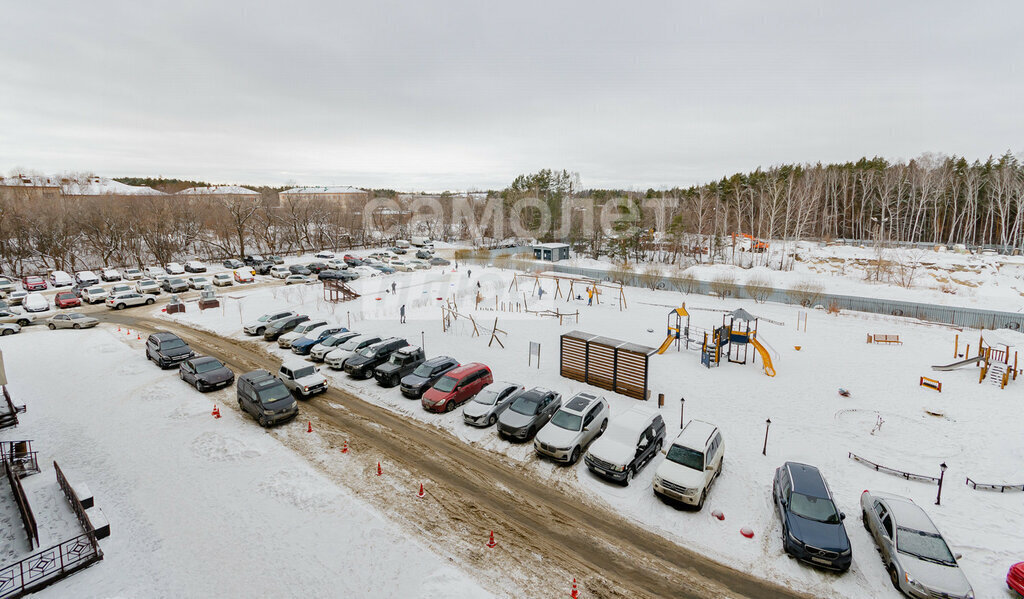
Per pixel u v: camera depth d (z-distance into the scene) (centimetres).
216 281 4756
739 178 8088
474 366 2103
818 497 1171
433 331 3059
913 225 7512
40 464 1508
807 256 6319
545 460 1569
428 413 1914
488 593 1012
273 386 1841
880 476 1448
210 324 3278
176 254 6788
